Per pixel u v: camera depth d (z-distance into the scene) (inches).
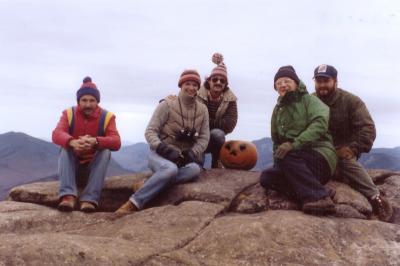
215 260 174.6
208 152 316.2
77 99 265.0
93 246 163.6
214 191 254.7
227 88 314.2
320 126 226.1
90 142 252.4
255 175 283.6
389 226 208.2
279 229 189.8
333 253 182.2
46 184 288.7
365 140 251.0
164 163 256.7
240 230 188.7
